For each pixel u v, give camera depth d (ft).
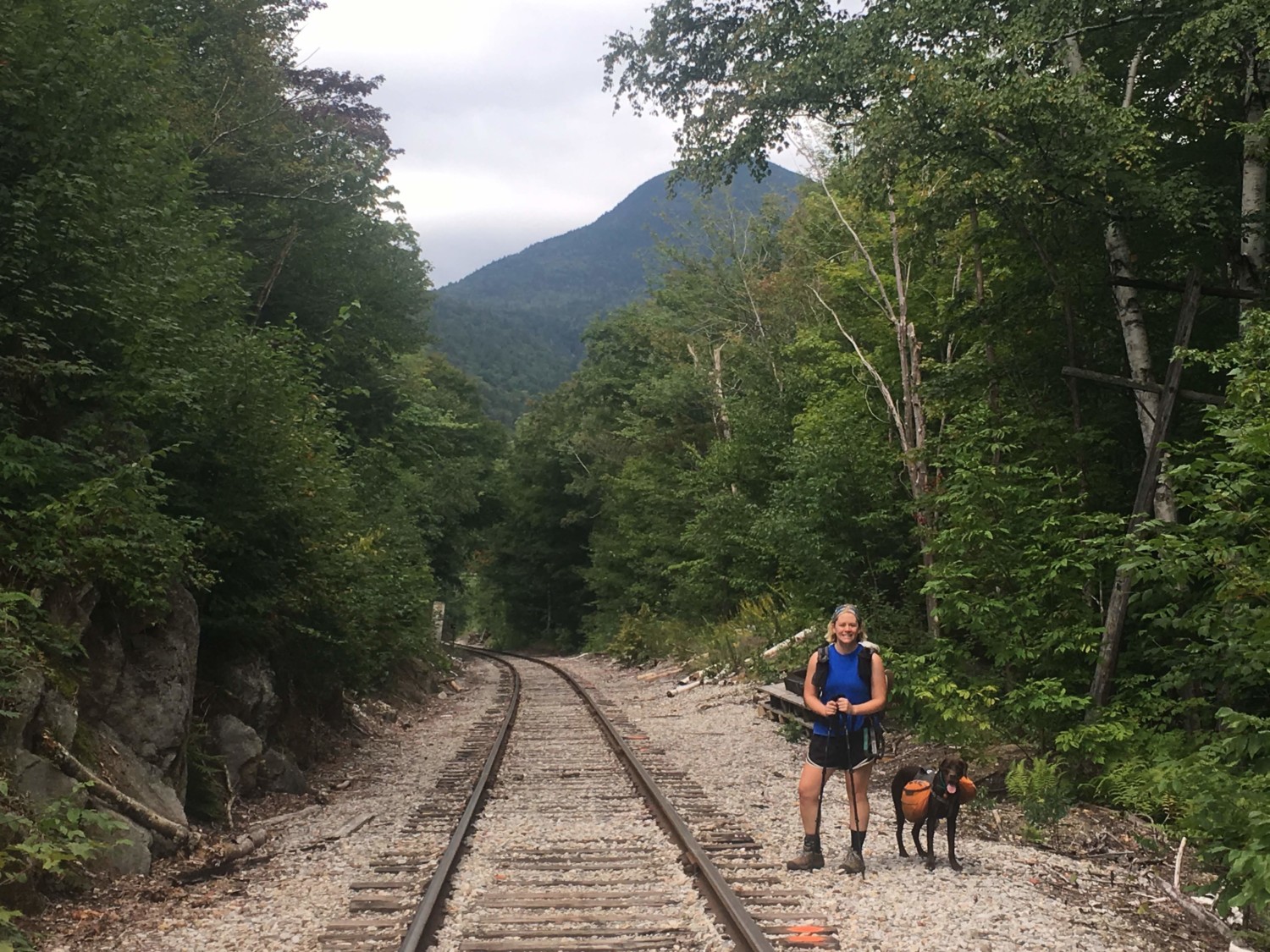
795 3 54.95
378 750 52.47
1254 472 27.63
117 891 23.11
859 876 24.21
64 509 26.30
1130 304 42.39
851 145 55.67
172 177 42.65
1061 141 40.27
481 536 204.95
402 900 21.99
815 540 57.62
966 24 46.16
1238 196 44.88
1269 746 23.97
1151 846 28.73
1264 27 35.04
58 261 30.81
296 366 46.83
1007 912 21.24
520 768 43.16
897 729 48.70
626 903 21.67
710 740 52.08
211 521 35.73
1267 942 21.29
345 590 45.65
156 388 32.50
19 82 29.86
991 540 40.04
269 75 81.10
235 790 34.37
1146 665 39.99
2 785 19.54
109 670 27.91
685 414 135.74
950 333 53.88
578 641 194.80
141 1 46.98
